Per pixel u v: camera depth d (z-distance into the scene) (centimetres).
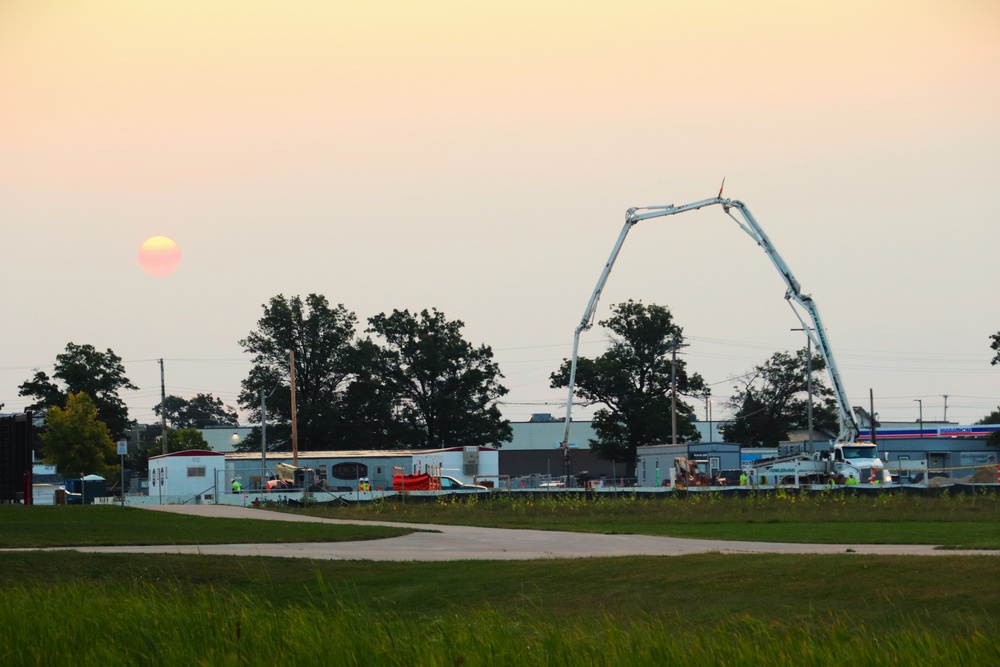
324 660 1853
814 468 9344
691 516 6053
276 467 10181
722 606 2619
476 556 3794
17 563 3431
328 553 3912
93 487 8838
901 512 6122
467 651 1858
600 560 3372
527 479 12031
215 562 3497
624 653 1839
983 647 1816
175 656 1916
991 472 9856
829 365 9206
